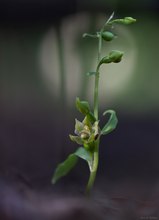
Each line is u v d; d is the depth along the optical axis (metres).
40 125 0.99
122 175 0.72
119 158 0.85
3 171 0.43
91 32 1.03
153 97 1.38
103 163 0.82
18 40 1.24
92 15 1.04
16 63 1.26
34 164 0.69
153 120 1.16
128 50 1.45
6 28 1.22
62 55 0.72
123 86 1.44
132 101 1.33
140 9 1.08
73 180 0.56
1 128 0.94
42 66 1.29
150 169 0.75
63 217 0.32
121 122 1.13
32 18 1.15
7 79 1.24
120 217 0.36
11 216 0.32
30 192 0.39
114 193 0.53
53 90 1.27
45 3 1.04
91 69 0.98
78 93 0.93
